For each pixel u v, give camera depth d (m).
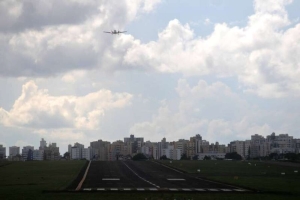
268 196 64.00
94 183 87.31
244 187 78.44
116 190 71.94
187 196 62.75
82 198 59.84
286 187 79.56
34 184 84.88
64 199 58.94
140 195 63.72
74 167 139.88
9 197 61.75
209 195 64.25
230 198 60.78
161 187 79.00
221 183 87.81
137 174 113.62
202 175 112.19
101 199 58.69
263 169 140.62
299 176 111.88
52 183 86.81
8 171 127.38
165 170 129.75
